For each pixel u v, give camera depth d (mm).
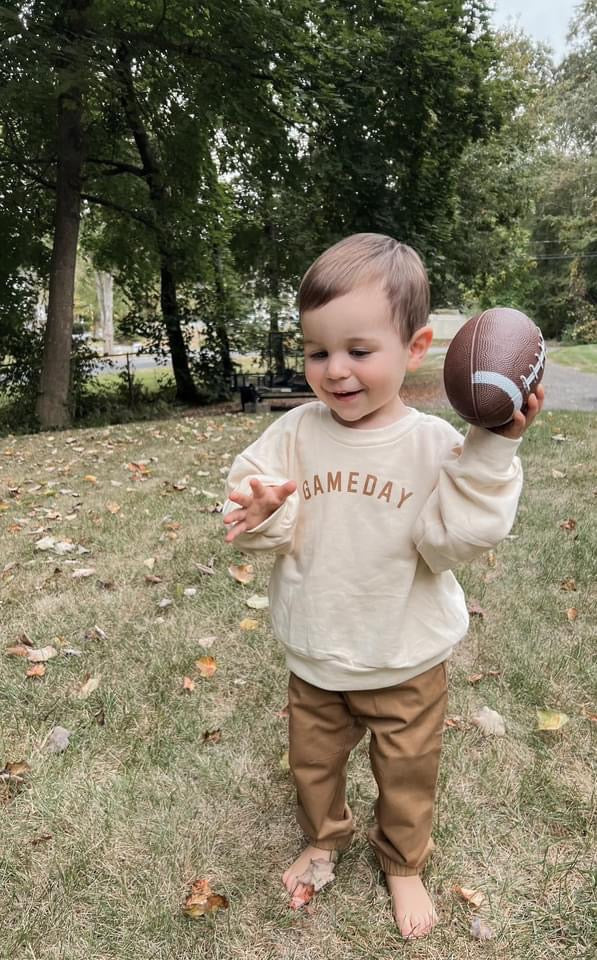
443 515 1256
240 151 11953
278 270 15391
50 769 2139
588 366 21625
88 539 4070
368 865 1785
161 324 14188
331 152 11359
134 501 4852
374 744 1555
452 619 1494
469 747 2168
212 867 1792
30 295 12672
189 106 10742
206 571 3477
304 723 1579
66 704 2457
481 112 11359
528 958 1518
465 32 11016
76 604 3232
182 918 1645
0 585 3482
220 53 9719
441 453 1346
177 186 12805
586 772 2055
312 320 1278
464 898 1663
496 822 1887
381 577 1395
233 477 1485
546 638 2789
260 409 12391
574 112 33500
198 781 2090
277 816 1963
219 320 14164
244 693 2510
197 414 12711
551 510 4207
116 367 14586
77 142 10477
